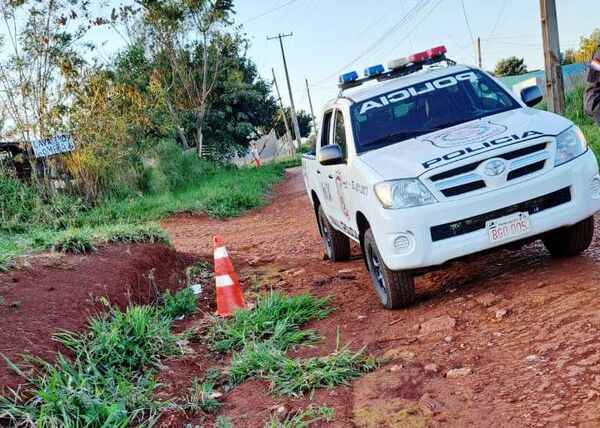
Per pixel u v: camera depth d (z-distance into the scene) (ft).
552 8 44.09
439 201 17.43
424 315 18.16
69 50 66.03
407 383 13.99
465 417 11.96
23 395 13.47
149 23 109.70
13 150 66.18
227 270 21.98
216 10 111.86
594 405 11.02
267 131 172.04
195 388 15.33
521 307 16.51
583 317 14.60
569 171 17.75
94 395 13.79
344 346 17.06
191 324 21.11
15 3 61.11
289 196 73.00
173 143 87.51
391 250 17.70
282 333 18.60
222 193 66.80
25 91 62.64
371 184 18.25
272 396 14.61
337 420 12.92
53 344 16.16
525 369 13.17
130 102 78.59
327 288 24.00
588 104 23.65
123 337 17.19
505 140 17.93
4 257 21.77
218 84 127.85
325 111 25.75
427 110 21.54
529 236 17.75
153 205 64.64
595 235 22.63
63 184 66.08
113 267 24.02
